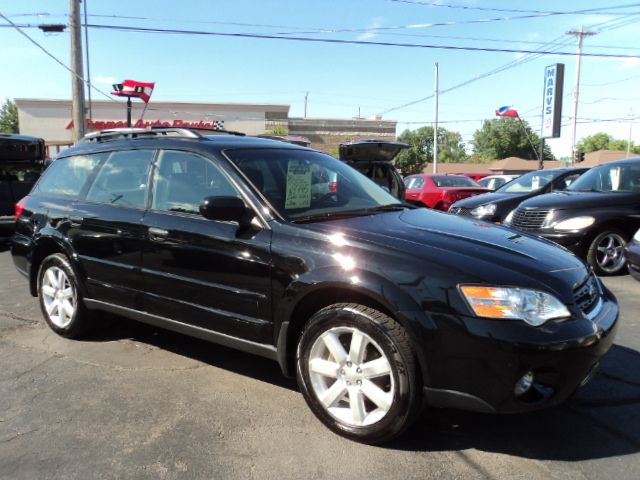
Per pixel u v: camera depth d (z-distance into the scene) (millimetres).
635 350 4254
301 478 2623
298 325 3213
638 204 7094
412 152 65250
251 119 38406
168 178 3844
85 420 3211
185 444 2936
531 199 7906
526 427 3088
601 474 2625
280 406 3381
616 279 6891
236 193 3445
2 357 4238
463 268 2701
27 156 10195
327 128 43844
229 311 3395
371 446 2898
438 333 2617
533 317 2580
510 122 79125
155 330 4859
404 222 3375
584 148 98250
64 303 4629
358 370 2891
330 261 2938
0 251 9453
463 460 2762
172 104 36656
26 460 2791
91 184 4406
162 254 3693
